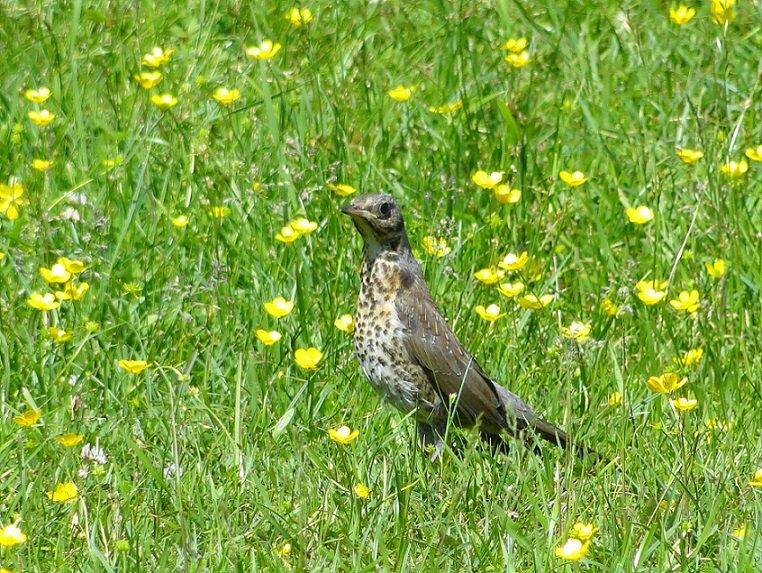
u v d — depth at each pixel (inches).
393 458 396.8
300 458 363.9
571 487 372.2
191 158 550.0
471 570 346.3
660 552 352.5
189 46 678.5
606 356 465.7
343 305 489.1
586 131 614.2
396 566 349.7
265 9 706.2
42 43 660.7
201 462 386.9
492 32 707.4
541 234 547.2
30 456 377.7
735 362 459.8
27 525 349.1
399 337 443.8
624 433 399.2
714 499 372.5
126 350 453.7
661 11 724.0
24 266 493.7
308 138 586.2
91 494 373.1
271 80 640.4
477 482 389.7
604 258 530.3
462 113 614.2
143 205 533.6
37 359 440.1
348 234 527.8
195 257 512.4
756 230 550.0
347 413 436.1
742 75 660.7
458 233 541.0
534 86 657.0
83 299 475.2
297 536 350.6
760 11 715.4
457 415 447.8
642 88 658.8
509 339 482.9
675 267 486.3
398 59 682.2
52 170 554.9
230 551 346.6
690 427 421.4
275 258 510.6
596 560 362.6
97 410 424.5
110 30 685.3
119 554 344.8
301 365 414.0
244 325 478.3
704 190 532.7
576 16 713.6
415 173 577.3
